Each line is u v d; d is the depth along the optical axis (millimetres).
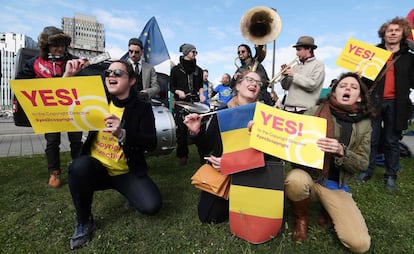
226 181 2238
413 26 4105
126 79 2229
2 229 2281
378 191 3236
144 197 2227
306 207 2180
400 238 2223
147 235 2217
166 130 3332
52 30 2922
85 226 2127
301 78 3592
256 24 3803
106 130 1960
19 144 6395
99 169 2188
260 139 1980
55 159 3262
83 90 1909
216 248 2049
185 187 3318
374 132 3484
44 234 2217
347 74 2250
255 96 2426
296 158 1969
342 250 2051
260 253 2002
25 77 3045
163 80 5844
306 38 3719
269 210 2068
